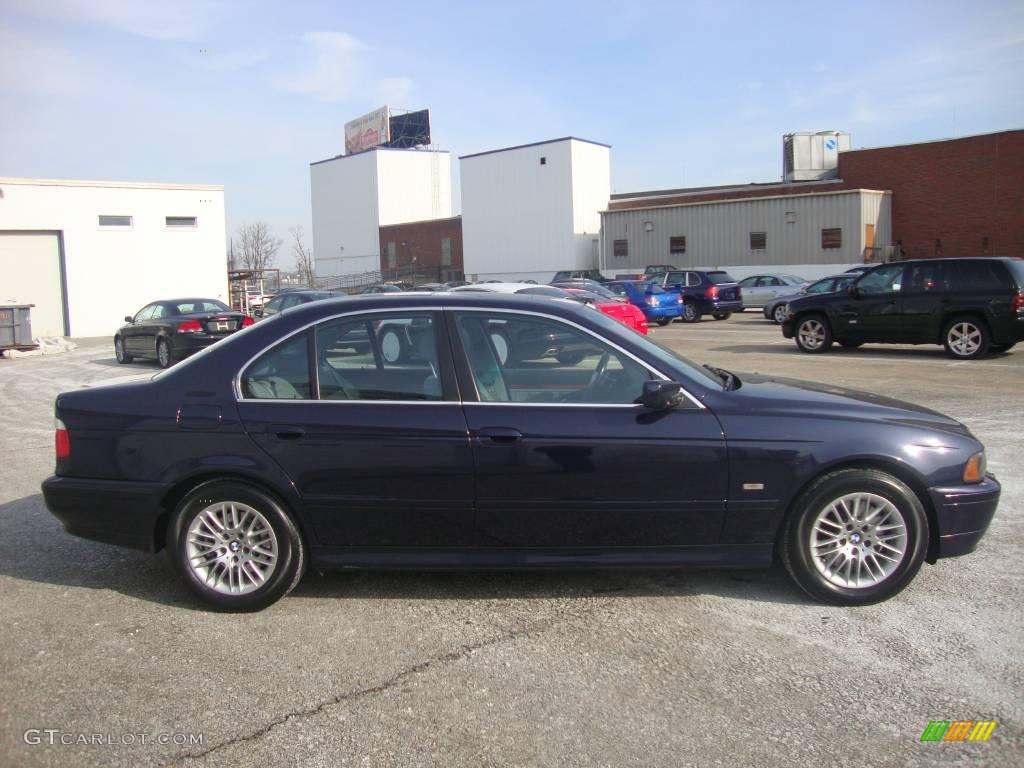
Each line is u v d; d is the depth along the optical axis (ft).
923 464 13.47
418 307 14.33
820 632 12.89
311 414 13.82
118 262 95.86
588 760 9.67
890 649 12.29
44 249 91.20
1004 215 114.21
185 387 14.32
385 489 13.65
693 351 54.85
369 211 215.31
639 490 13.43
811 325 51.83
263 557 14.01
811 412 13.67
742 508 13.48
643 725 10.37
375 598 14.61
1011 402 32.07
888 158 123.34
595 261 168.35
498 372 13.94
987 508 13.79
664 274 99.09
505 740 10.11
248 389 14.19
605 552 13.73
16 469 25.62
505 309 14.23
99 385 15.40
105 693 11.42
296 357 14.28
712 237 127.24
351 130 243.81
